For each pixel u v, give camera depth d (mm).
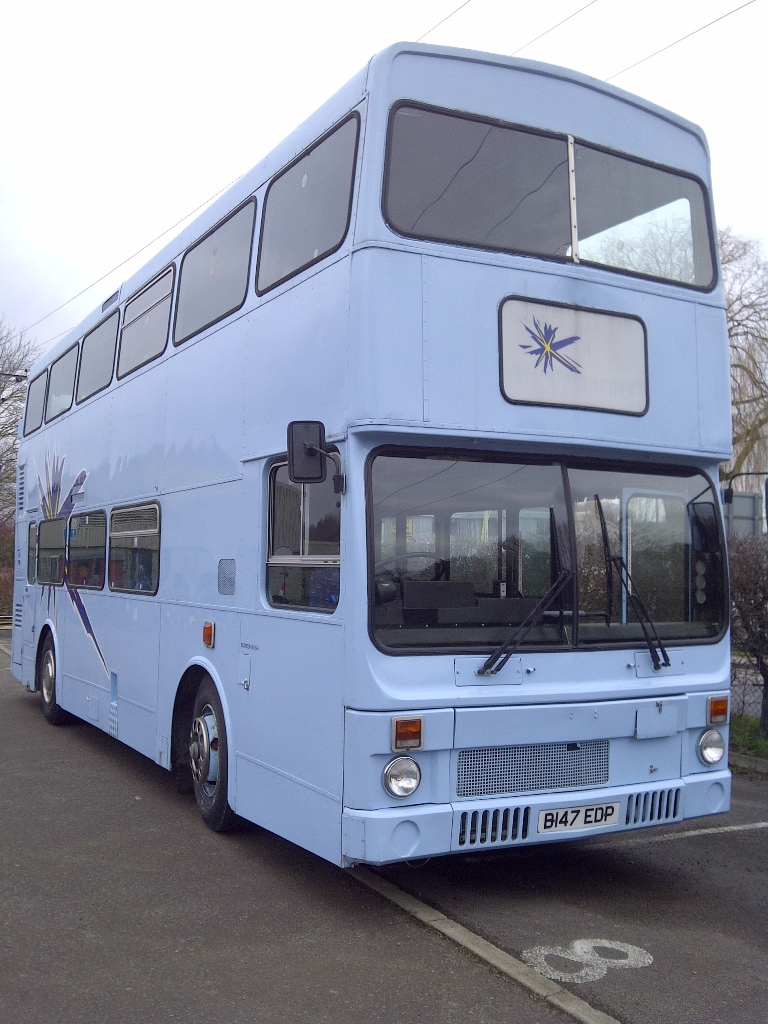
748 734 9977
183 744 7281
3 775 8523
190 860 6020
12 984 4164
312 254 5461
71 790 7953
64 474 11148
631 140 5871
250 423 6098
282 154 6066
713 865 6207
